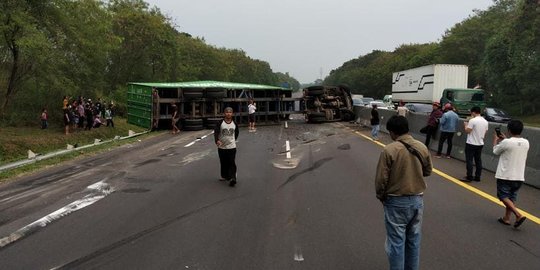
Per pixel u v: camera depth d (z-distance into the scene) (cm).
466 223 739
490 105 5194
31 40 2339
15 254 596
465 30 6269
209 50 8269
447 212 808
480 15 6372
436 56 7162
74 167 1317
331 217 765
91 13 3103
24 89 2950
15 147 2005
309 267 547
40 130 2588
